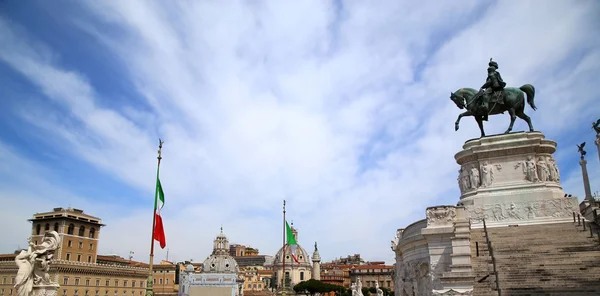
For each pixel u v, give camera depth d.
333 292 168.00
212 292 126.81
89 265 105.81
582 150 47.12
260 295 148.50
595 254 25.28
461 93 41.56
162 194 31.97
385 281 161.75
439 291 25.52
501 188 36.44
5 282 100.44
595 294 22.00
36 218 109.06
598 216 29.19
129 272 118.81
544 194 35.12
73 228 110.00
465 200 37.31
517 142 36.88
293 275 168.50
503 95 38.81
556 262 25.17
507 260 26.34
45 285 21.16
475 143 38.81
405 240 34.06
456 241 27.19
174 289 145.00
